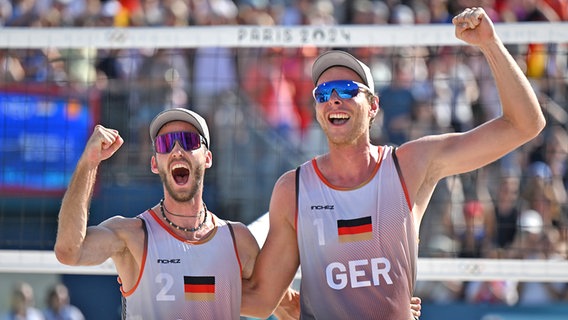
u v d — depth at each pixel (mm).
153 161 12766
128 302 12141
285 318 13672
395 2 31109
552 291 25406
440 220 25500
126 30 19922
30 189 24719
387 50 27500
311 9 30875
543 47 27766
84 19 30359
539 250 25594
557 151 27500
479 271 18812
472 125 27547
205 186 26438
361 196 11977
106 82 26219
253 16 30250
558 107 27859
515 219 26281
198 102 27141
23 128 24844
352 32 19656
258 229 14289
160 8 30422
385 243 11875
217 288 12109
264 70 27672
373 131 26594
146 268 12031
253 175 26938
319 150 27562
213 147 26828
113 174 25703
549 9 30938
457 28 11672
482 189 26391
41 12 30641
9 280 25922
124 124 26031
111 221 12195
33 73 26672
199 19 29953
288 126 27562
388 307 11820
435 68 27719
